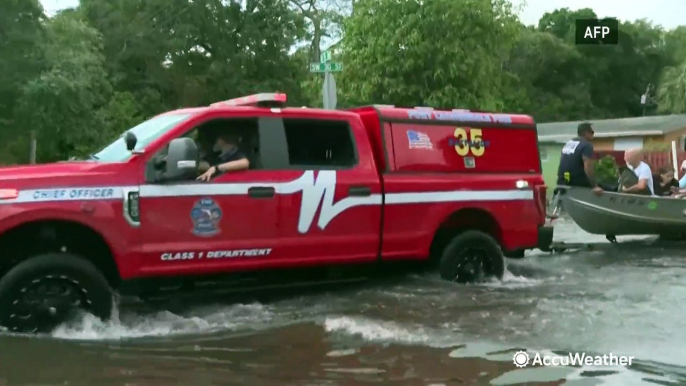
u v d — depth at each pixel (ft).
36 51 81.51
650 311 19.77
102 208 17.71
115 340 16.66
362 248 21.68
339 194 21.22
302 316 19.24
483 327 18.02
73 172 17.75
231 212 19.43
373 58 63.05
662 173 41.52
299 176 20.63
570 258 31.32
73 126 81.92
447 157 23.81
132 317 18.93
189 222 18.79
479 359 15.28
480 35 62.44
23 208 16.85
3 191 16.81
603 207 34.19
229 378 13.87
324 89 33.06
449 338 16.97
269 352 15.76
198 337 17.07
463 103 61.67
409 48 61.16
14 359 14.84
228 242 19.34
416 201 22.72
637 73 200.54
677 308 20.18
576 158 34.96
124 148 19.75
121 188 18.01
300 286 22.36
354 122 22.26
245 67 126.21
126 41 124.57
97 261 18.61
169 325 18.22
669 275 26.27
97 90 91.25
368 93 62.64
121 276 17.99
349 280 22.75
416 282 23.68
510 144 25.29
